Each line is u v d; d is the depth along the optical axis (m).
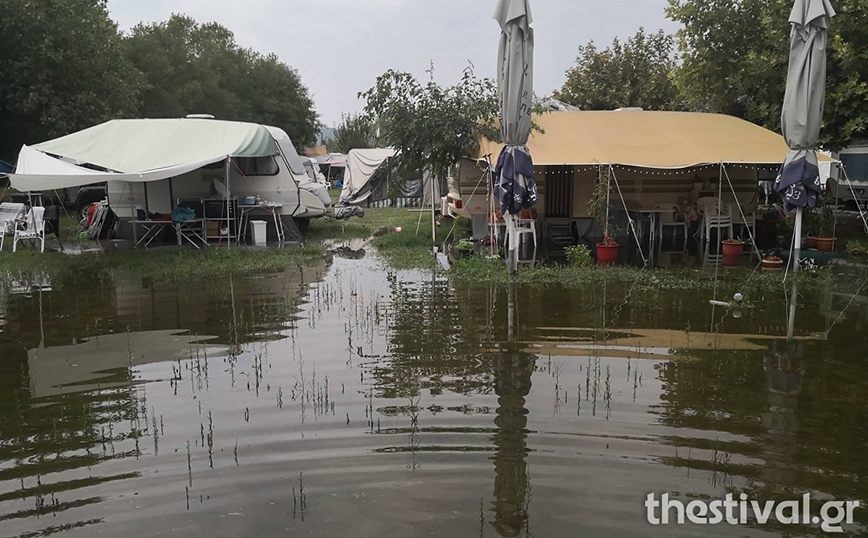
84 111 21.67
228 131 14.21
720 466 4.18
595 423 4.80
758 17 15.58
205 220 14.12
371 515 3.66
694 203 14.10
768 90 14.73
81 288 9.72
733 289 9.27
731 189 13.51
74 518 3.65
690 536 3.47
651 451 4.38
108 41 23.03
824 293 9.01
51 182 11.63
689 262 11.61
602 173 12.33
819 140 13.72
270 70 48.62
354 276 10.61
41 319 7.91
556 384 5.57
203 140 13.91
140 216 14.82
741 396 5.31
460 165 13.86
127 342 6.95
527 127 9.93
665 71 26.08
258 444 4.51
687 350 6.50
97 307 8.52
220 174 14.92
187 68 38.50
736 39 16.09
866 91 12.35
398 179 17.48
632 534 3.48
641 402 5.18
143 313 8.18
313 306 8.46
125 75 24.66
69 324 7.68
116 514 3.69
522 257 12.23
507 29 9.65
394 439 4.56
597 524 3.57
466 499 3.80
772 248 13.02
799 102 9.95
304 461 4.27
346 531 3.51
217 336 7.14
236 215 14.40
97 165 13.23
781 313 7.93
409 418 4.89
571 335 7.01
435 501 3.79
